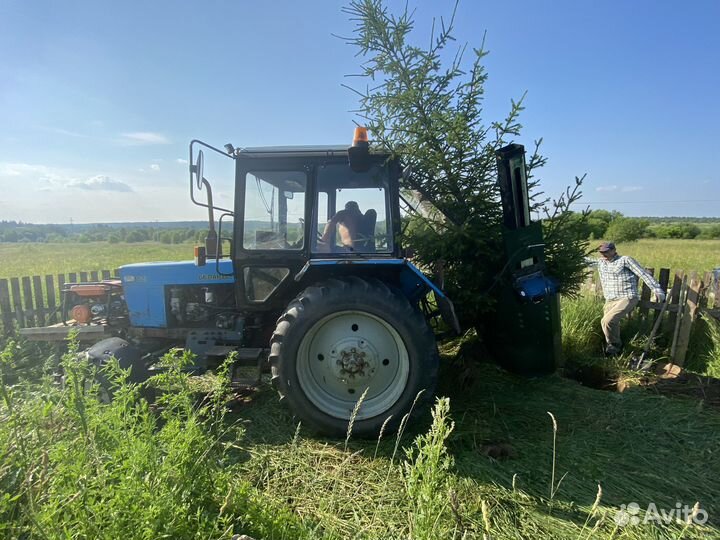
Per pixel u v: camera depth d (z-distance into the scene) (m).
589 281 6.80
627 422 3.24
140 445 1.81
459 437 3.02
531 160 4.23
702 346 4.81
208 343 3.81
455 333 3.77
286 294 3.66
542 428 3.18
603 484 2.53
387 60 3.95
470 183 4.05
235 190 3.60
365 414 3.12
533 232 3.71
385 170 3.58
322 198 3.62
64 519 1.65
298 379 3.14
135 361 3.36
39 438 2.08
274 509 2.07
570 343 5.07
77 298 4.36
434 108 3.96
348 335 3.27
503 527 2.18
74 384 1.99
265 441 3.02
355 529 2.18
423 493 1.69
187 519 1.76
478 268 4.04
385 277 3.55
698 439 3.01
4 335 5.97
